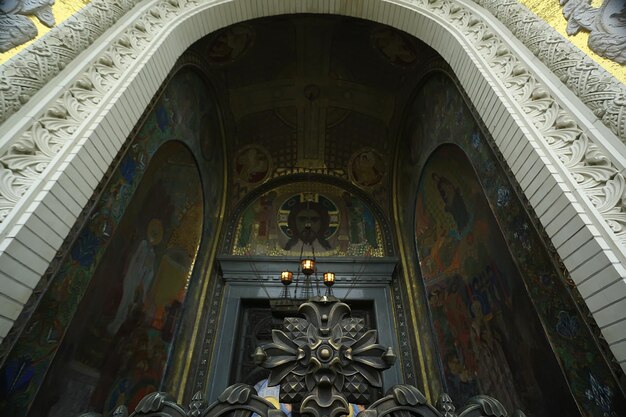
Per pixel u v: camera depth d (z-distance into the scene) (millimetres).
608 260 1982
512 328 3725
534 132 2729
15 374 2391
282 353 1618
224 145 7426
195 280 6176
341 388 1521
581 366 2625
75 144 2502
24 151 2258
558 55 2850
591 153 2395
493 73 3348
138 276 4391
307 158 8094
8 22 2613
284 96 7172
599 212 2172
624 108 2295
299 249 7316
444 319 5402
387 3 4652
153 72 3527
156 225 4906
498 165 3734
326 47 6297
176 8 4250
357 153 7961
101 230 3385
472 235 4707
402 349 6125
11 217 1988
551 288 2938
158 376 4824
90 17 3098
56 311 2773
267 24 5715
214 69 6051
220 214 7461
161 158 4691
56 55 2658
